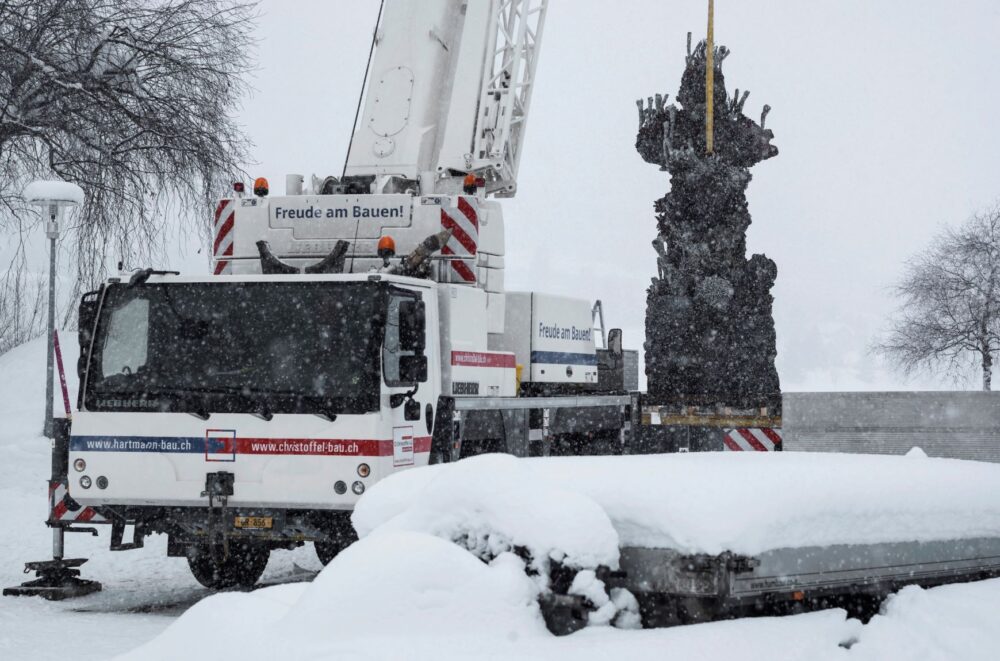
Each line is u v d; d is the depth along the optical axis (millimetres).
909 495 7004
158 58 28562
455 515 6230
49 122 26719
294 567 13992
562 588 5906
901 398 23562
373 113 15109
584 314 16141
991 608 6078
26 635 9031
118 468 10898
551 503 6074
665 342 23578
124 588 12484
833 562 6434
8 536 16047
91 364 11117
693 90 24781
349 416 10383
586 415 15242
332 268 11922
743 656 5410
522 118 16094
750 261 23672
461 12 15641
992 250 56469
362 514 6840
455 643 5391
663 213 24500
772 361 23312
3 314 39125
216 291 10977
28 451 22766
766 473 6555
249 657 5527
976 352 57781
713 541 5871
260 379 10648
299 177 13758
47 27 26734
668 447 17891
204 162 28406
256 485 10500
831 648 5672
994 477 7816
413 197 12680
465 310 12375
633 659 5281
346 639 5484
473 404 12078
